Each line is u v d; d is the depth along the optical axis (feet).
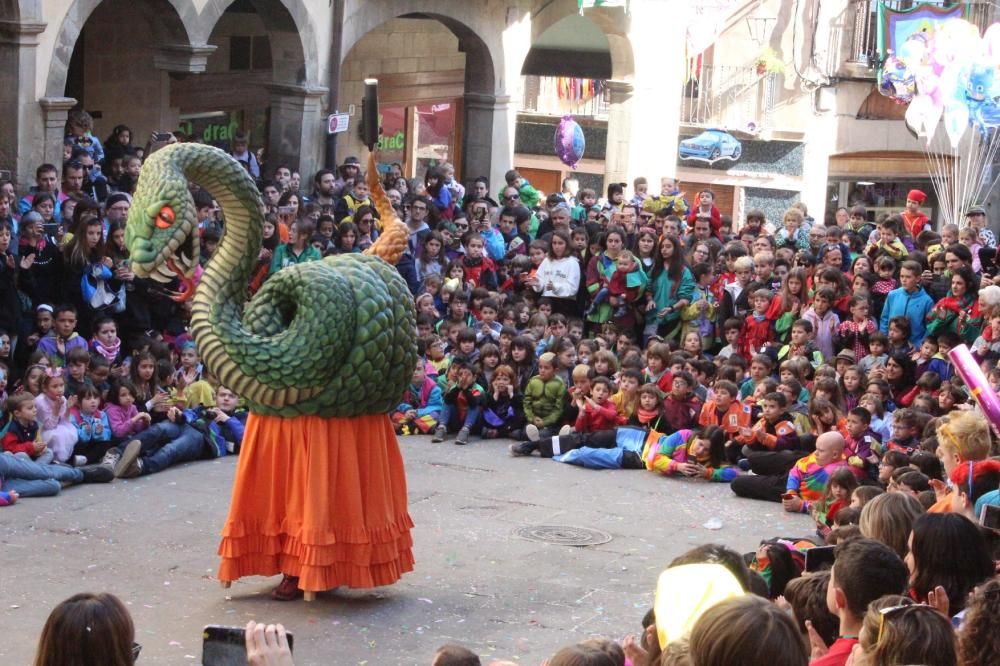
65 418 36.45
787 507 36.27
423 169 86.48
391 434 28.43
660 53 82.64
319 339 26.63
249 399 27.20
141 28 65.67
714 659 12.00
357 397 27.09
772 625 11.97
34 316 41.42
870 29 90.99
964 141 93.40
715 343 49.01
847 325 44.24
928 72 87.56
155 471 37.42
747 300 47.67
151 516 33.50
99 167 51.11
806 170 92.53
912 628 14.26
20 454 34.78
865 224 58.54
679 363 41.73
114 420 37.40
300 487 27.30
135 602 27.55
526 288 51.31
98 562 29.89
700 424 40.14
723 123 94.02
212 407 39.50
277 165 62.80
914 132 87.76
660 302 49.57
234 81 72.28
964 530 18.07
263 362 26.76
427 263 51.19
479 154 72.90
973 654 14.61
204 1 56.34
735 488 37.68
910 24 88.63
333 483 27.27
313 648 25.54
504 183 74.02
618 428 40.98
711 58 93.71
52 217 44.14
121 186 52.03
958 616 17.38
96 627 14.02
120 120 65.72
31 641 25.13
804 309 45.29
